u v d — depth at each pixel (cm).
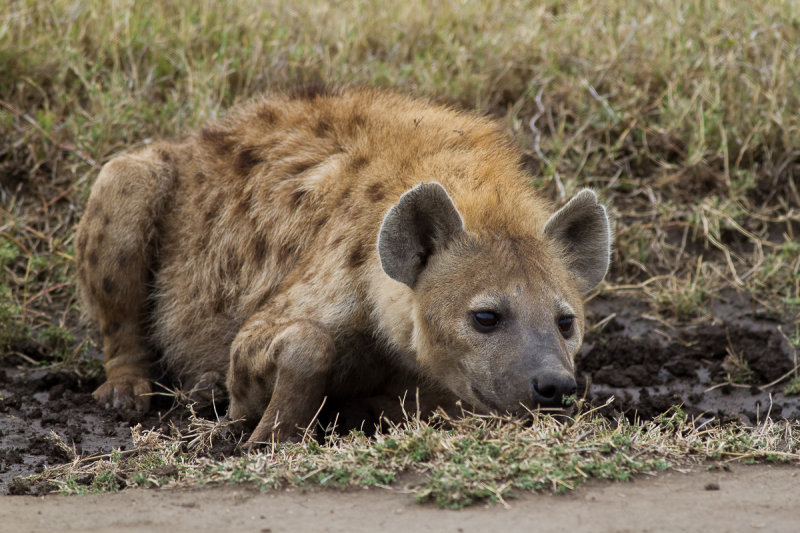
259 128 952
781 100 1335
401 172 841
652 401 928
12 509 621
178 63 1364
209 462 696
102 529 575
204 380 936
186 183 968
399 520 578
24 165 1236
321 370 778
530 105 1356
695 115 1321
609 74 1380
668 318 1134
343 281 812
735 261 1219
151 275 973
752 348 1052
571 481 633
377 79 1347
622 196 1283
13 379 974
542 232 790
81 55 1349
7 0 1384
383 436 710
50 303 1132
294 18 1477
